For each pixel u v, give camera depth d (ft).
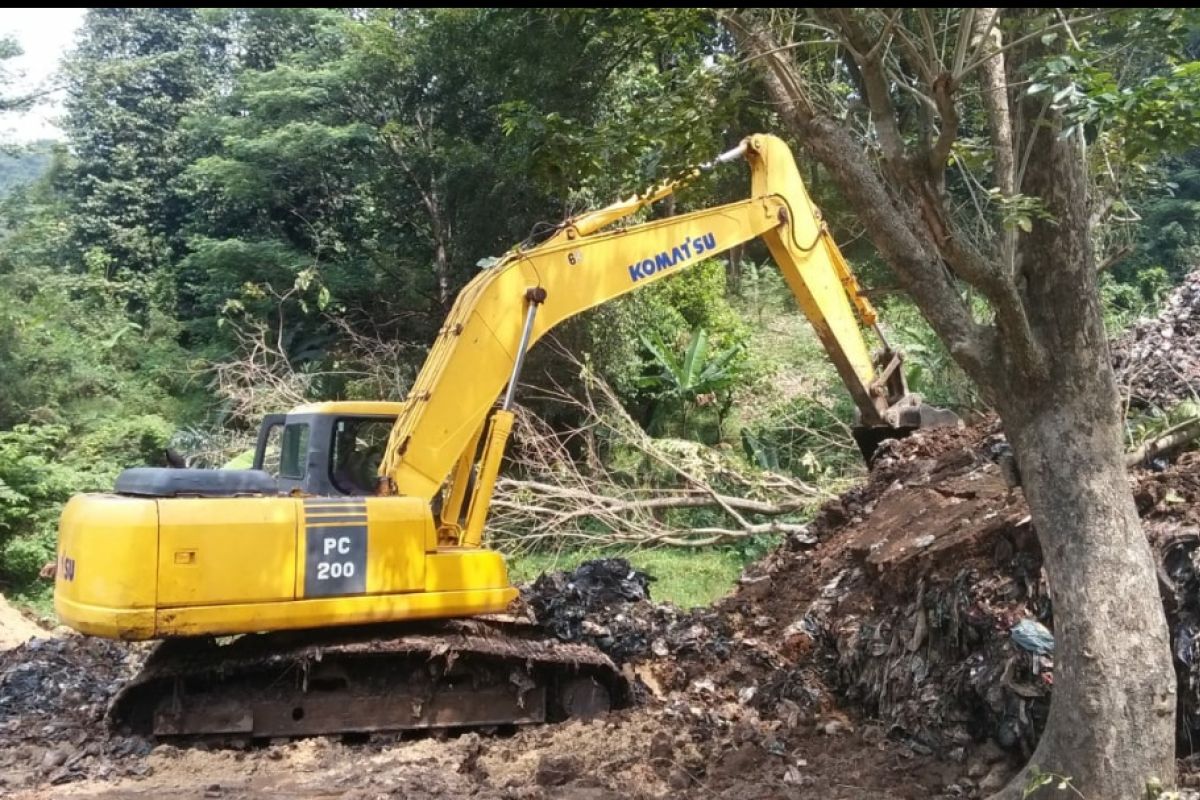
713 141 17.48
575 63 43.68
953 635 18.81
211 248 71.00
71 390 67.05
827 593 24.29
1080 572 14.23
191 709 20.65
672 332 61.05
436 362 23.38
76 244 87.15
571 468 45.65
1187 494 18.11
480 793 17.98
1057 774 14.06
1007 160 17.28
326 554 20.43
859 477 44.32
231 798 17.74
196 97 95.66
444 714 21.71
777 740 19.79
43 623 39.52
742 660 23.97
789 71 15.60
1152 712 13.75
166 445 62.54
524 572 40.86
